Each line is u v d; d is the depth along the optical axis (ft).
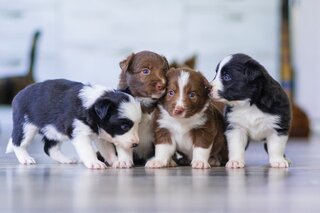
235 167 10.68
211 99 10.66
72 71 30.83
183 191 7.45
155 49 31.04
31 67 26.53
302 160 13.25
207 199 6.79
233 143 10.89
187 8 30.86
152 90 10.47
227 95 10.47
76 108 10.38
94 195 7.10
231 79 10.44
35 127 11.32
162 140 10.77
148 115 10.91
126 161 10.78
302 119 25.89
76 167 10.91
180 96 10.21
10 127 29.66
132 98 10.44
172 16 30.91
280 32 30.60
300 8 30.48
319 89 29.01
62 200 6.70
